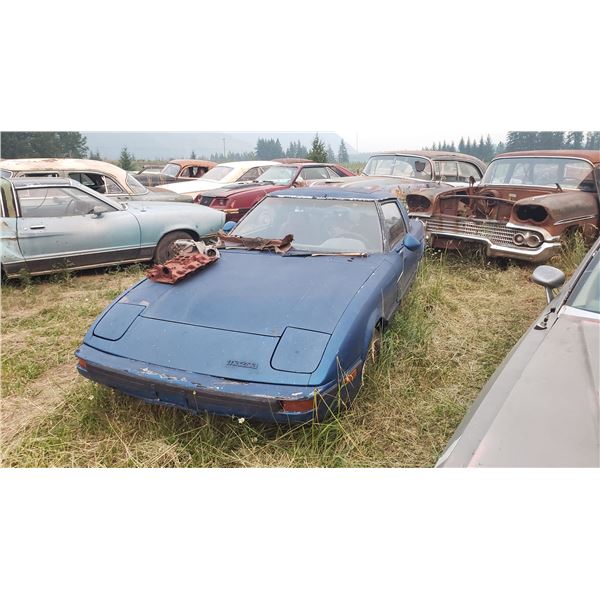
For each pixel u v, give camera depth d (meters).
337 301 2.63
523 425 1.61
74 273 5.60
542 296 4.80
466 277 5.58
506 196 6.22
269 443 2.36
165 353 2.37
